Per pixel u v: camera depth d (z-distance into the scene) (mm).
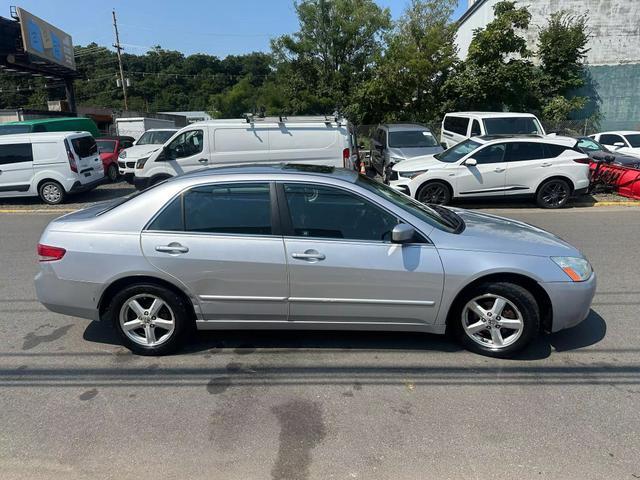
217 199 3932
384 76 22734
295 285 3852
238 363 3959
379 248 3818
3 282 6113
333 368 3857
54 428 3141
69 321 4867
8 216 10906
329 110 28531
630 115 23641
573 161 10414
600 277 5941
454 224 4180
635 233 8227
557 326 3910
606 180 12109
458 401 3385
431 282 3814
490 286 3844
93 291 3959
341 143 10648
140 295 3975
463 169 10375
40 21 24109
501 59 21531
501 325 3932
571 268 3861
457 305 3967
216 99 39719
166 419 3219
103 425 3164
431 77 22500
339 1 28641
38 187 12234
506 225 4422
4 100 64750
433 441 2969
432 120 22266
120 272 3887
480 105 22188
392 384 3611
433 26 23172
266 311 3945
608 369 3795
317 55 29469
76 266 3938
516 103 21953
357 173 4660
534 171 10398
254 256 3824
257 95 37844
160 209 3939
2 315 5023
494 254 3822
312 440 2988
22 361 4035
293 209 3896
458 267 3793
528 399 3396
